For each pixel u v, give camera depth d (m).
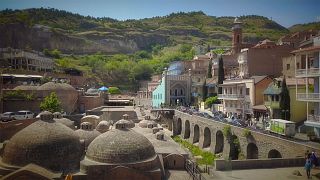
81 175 34.62
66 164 35.91
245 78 74.75
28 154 35.12
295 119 59.12
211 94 95.62
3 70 93.94
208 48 177.00
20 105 74.69
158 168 37.34
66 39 176.00
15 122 54.66
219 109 85.19
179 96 107.19
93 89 114.31
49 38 163.25
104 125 51.44
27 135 36.44
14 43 137.12
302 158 36.41
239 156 51.94
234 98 75.50
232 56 104.56
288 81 62.66
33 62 114.25
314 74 48.25
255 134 47.62
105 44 198.50
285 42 89.25
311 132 48.41
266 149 44.84
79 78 124.12
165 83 105.56
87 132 45.28
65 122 53.12
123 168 34.94
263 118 60.56
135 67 165.75
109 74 160.25
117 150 36.28
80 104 89.69
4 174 34.38
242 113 72.81
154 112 90.19
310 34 88.88
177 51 197.00
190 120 76.69
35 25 156.38
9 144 36.88
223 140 59.22
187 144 72.88
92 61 164.75
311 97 48.50
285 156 40.75
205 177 32.91
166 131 90.25
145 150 37.59
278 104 60.44
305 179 31.17
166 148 45.69
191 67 129.38
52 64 134.62
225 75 101.19
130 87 157.88
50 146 35.72
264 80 69.44
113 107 94.31
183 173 39.03
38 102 75.56
